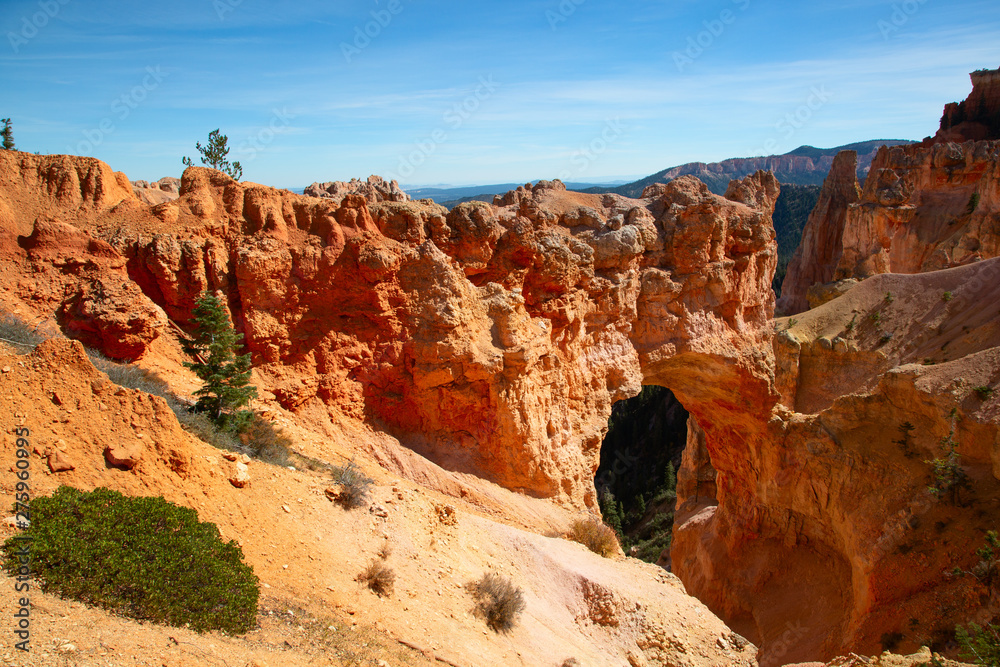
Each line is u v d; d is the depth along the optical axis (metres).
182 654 9.30
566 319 29.25
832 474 36.72
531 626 17.12
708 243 34.25
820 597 36.66
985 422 29.42
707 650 20.25
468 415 25.58
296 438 19.83
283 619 11.81
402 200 30.00
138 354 18.89
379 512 17.06
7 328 15.71
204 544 11.59
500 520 23.38
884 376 35.88
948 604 26.20
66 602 9.45
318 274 23.22
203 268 20.98
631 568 23.28
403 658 12.21
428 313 24.75
